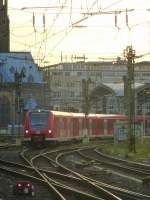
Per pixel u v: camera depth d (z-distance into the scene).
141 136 74.06
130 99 53.34
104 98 117.38
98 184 24.77
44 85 144.25
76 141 76.19
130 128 52.75
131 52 52.12
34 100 141.25
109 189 23.19
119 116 89.06
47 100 145.62
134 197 20.59
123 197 20.56
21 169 34.69
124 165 39.16
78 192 20.84
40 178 28.09
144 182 26.11
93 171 32.47
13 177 29.39
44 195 21.75
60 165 35.72
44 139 63.62
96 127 83.75
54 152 54.19
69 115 72.62
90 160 42.44
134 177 29.97
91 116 82.25
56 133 65.69
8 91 128.50
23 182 21.97
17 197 21.16
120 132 66.00
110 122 87.56
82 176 28.33
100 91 117.19
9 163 38.44
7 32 61.78
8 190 23.45
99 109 118.44
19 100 98.00
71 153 53.78
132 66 52.69
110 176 30.55
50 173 30.14
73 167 37.03
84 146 68.50
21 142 70.12
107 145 69.31
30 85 141.25
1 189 23.81
